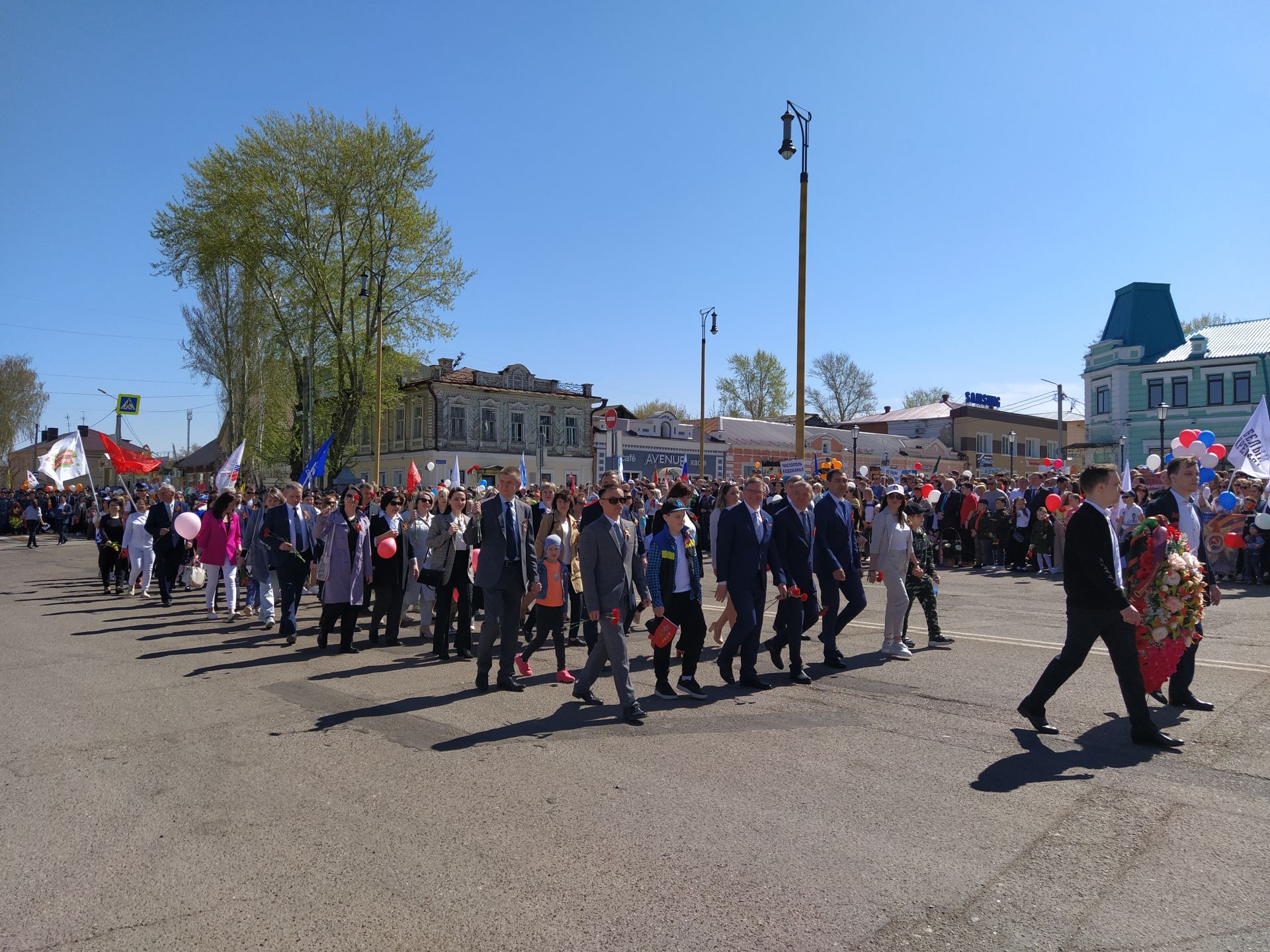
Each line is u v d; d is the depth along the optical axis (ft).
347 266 116.16
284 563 32.58
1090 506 18.37
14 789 16.02
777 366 228.43
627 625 22.59
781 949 10.15
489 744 18.75
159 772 16.98
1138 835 13.38
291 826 14.12
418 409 148.97
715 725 20.06
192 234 111.34
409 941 10.40
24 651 30.53
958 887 11.73
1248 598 40.68
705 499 68.03
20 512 133.59
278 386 132.46
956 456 186.29
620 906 11.25
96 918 11.06
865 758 17.40
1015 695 22.53
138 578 49.34
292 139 110.73
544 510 32.50
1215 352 135.13
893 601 27.99
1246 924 10.63
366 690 24.29
